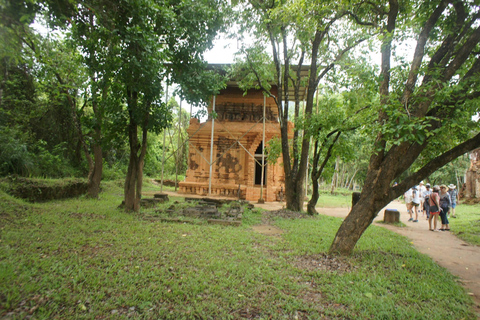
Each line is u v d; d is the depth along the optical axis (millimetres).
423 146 5473
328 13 8039
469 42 5070
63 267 4555
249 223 9359
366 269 5215
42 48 8945
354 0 7504
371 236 7965
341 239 5965
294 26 10844
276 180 18469
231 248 6098
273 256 5793
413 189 12336
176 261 5125
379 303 3900
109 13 6000
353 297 4051
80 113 12242
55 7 5270
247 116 19109
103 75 7711
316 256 5828
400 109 5000
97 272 4461
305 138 11773
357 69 8836
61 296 3693
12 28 4711
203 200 14281
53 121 16203
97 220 8047
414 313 3668
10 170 11914
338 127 9891
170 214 9766
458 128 5418
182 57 8961
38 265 4527
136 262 4996
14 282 3912
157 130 9867
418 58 5613
